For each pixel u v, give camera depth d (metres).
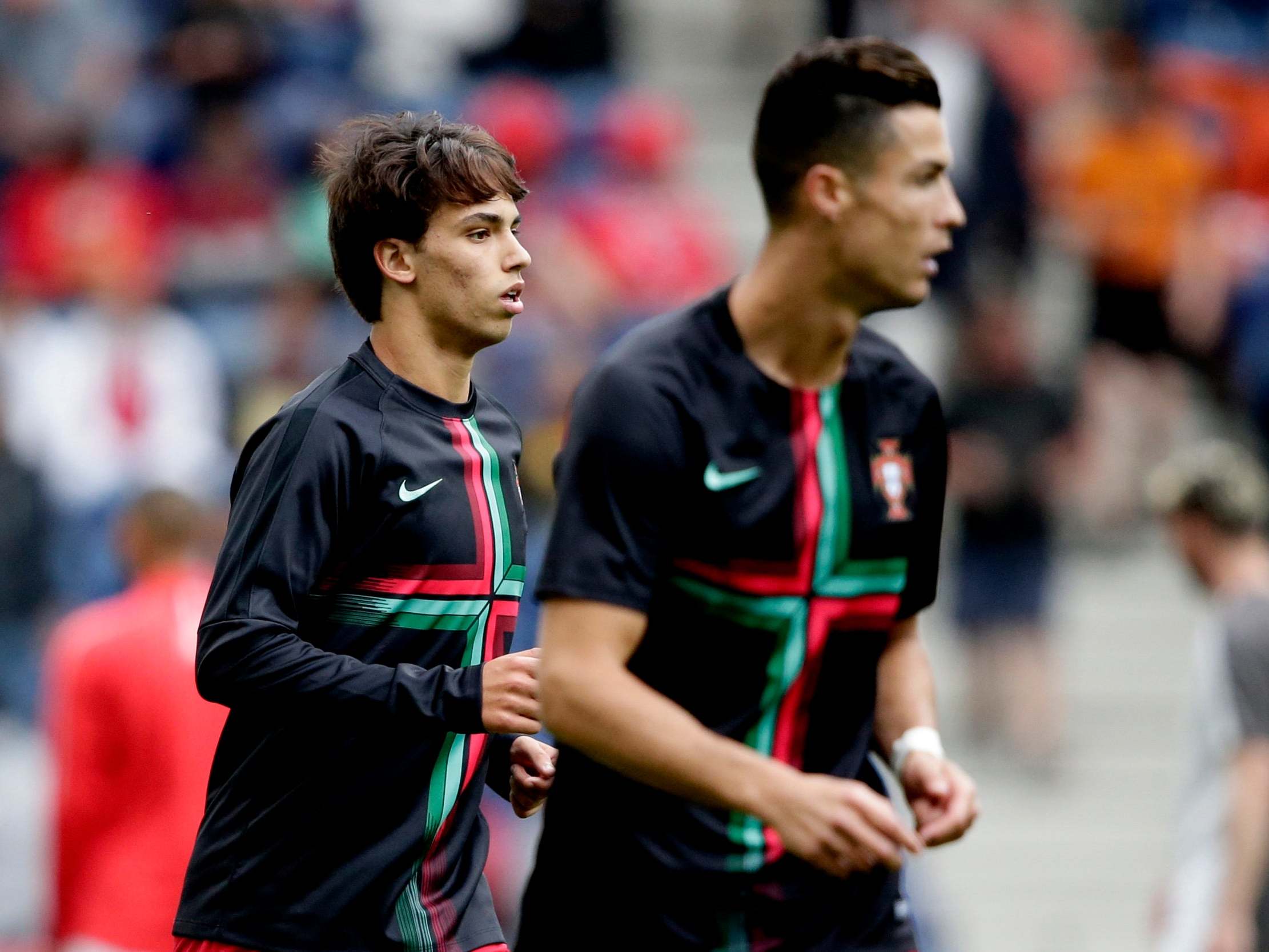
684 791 9.88
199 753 17.03
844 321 10.73
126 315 32.12
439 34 42.66
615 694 9.99
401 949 9.91
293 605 9.52
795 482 10.67
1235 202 41.34
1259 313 37.94
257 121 36.62
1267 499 26.14
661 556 10.43
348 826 9.78
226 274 34.91
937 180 10.59
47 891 22.67
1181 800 19.11
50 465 31.25
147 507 17.38
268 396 31.48
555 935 11.06
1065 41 43.59
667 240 36.56
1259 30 43.91
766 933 10.70
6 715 28.80
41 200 35.28
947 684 33.66
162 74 36.81
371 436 9.75
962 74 35.00
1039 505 31.23
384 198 9.88
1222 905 18.27
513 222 10.10
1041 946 29.75
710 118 46.25
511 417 10.66
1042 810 31.72
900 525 11.00
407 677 9.54
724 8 49.44
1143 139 37.53
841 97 10.48
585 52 41.44
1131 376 37.53
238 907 9.77
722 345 10.69
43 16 38.72
